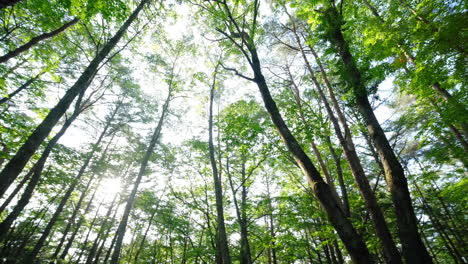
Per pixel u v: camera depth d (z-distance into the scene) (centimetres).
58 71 1202
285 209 1068
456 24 452
